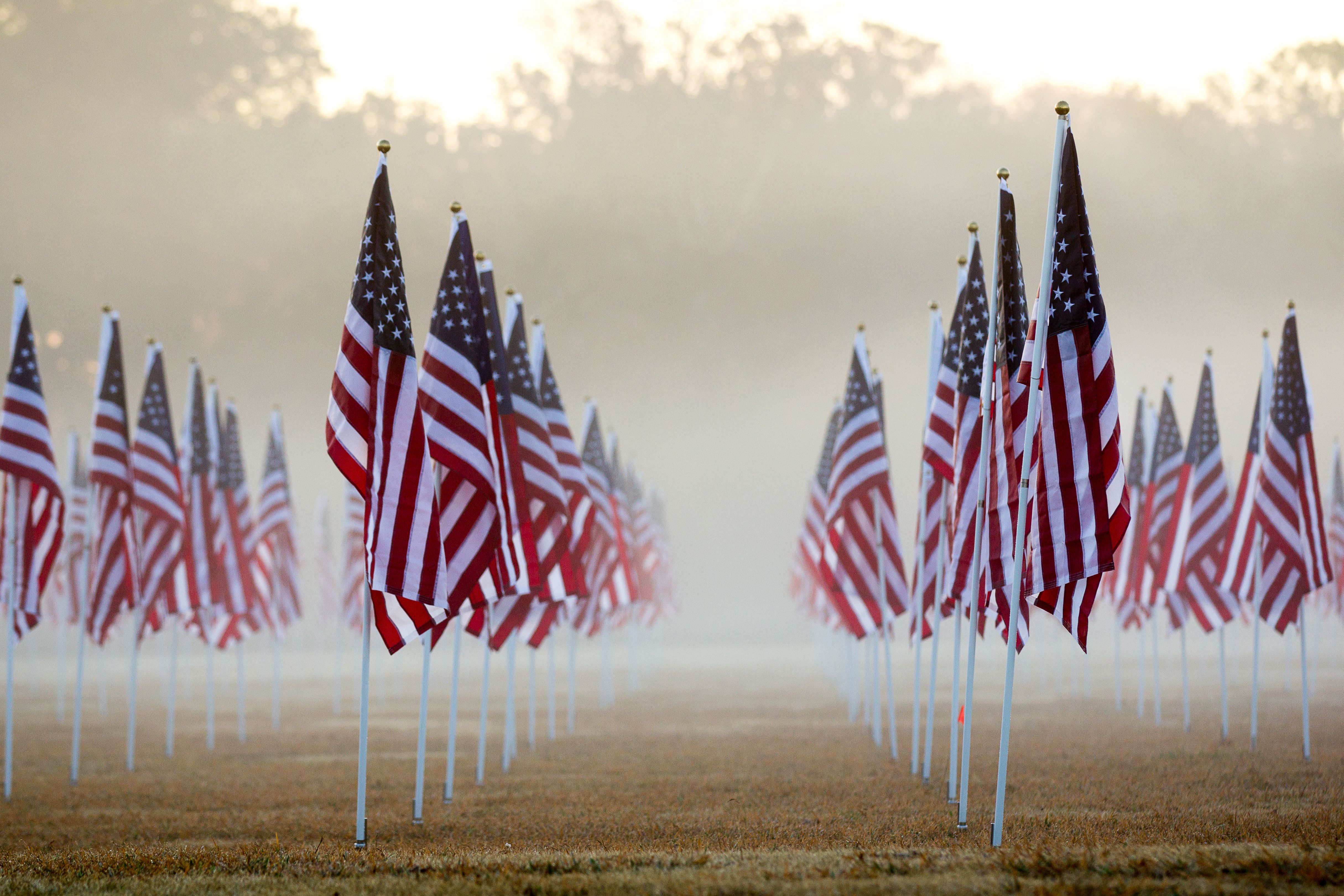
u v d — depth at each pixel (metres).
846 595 60.94
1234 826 40.34
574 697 107.31
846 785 53.97
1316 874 27.75
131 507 59.06
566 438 63.75
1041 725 79.25
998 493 41.12
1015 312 40.19
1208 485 67.88
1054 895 26.66
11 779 57.91
